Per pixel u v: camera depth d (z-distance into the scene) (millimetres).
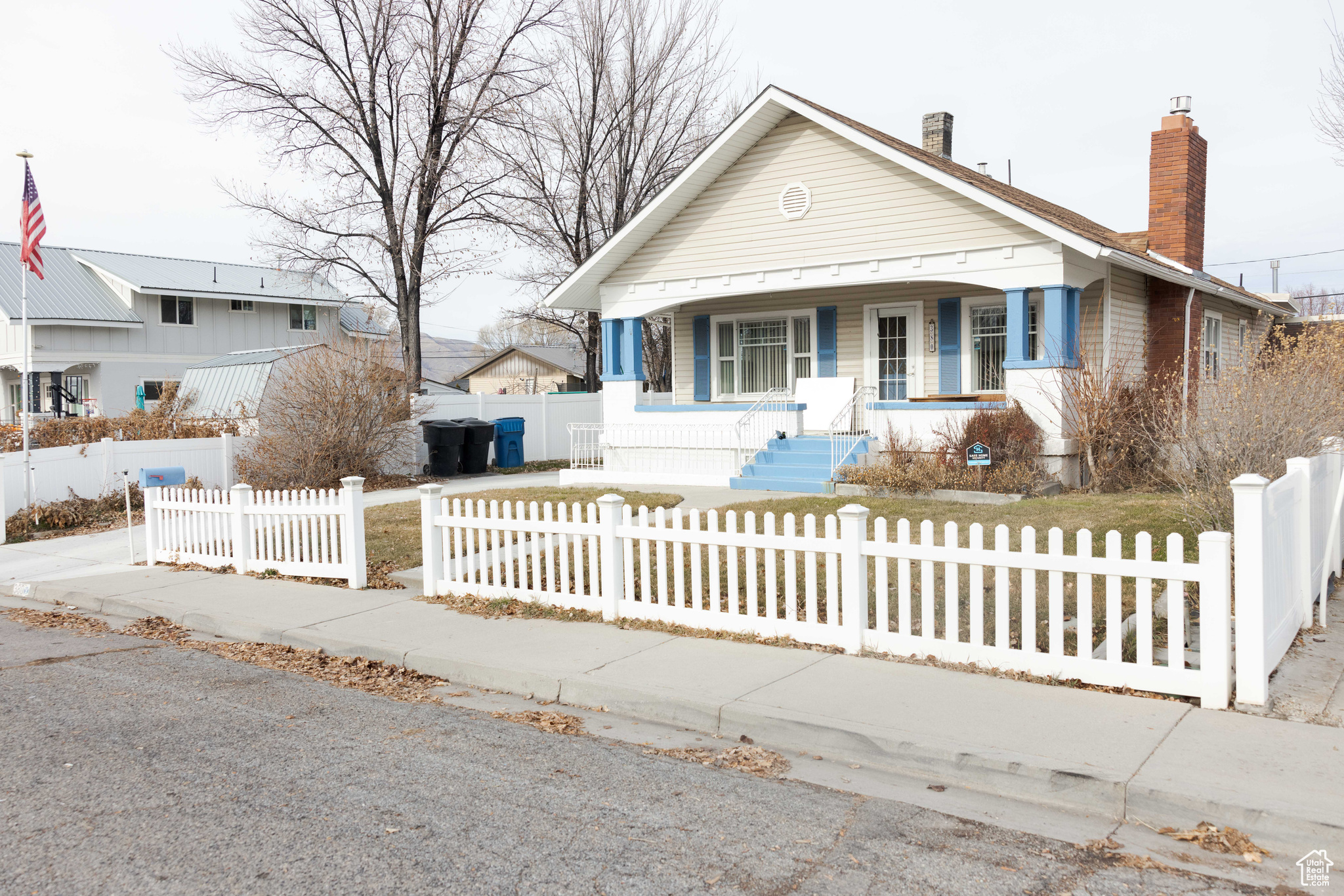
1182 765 4594
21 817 4395
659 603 7738
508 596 8602
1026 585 6023
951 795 4699
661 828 4262
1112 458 13688
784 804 4562
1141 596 5648
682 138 31453
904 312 17625
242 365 22375
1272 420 9891
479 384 59656
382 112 25125
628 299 17828
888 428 15070
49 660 7508
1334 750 4742
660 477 16625
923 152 17859
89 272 31828
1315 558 7441
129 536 11555
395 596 9156
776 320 19047
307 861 3928
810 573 6938
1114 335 15867
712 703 5727
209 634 8453
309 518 10047
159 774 4945
